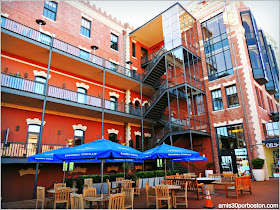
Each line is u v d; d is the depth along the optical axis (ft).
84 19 63.36
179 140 68.33
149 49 85.92
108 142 22.63
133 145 66.74
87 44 60.85
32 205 30.32
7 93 38.58
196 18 73.97
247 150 53.88
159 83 70.95
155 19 70.13
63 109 50.06
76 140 53.88
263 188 36.94
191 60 69.97
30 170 42.24
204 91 65.98
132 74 66.64
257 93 61.31
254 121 54.08
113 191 35.76
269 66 71.77
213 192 33.30
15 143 41.29
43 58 48.55
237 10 65.36
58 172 46.60
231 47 62.95
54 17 55.31
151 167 68.74
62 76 54.19
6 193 38.24
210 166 57.72
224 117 60.23
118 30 73.92
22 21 47.96
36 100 42.98
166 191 24.00
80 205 17.48
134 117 60.64
